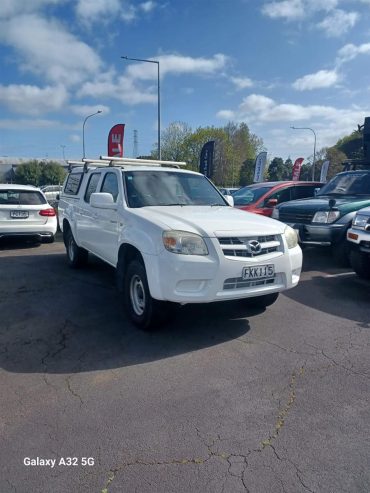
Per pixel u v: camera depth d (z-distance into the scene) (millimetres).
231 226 4164
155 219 4270
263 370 3600
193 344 4141
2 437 2666
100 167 6637
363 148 13031
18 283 6652
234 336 4355
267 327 4617
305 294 5930
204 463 2430
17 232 10109
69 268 7875
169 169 5973
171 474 2342
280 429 2758
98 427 2773
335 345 4137
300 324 4719
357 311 5188
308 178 70875
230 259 3961
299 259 4574
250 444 2604
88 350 4000
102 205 5180
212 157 21672
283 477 2318
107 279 6949
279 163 85188
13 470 2373
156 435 2689
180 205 5258
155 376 3486
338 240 7414
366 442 2621
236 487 2246
